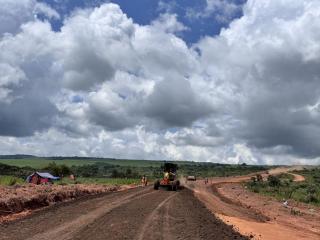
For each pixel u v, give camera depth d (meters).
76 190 32.47
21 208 22.02
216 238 14.59
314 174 125.25
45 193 26.59
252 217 24.84
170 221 18.00
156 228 15.81
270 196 44.44
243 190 56.09
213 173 156.38
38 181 67.31
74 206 23.30
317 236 18.95
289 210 30.36
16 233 13.98
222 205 31.20
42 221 16.92
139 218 18.48
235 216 24.27
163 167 46.62
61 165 109.81
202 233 15.35
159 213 20.81
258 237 16.62
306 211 30.17
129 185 57.97
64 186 35.66
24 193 25.28
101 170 155.00
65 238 13.09
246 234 16.98
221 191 52.38
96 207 22.86
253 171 171.88
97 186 43.50
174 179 45.97
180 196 35.31
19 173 102.50
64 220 17.23
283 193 46.12
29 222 16.61
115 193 35.88
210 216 21.41
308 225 22.92
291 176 114.25
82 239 12.98
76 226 15.60
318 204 35.78
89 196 31.19
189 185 64.62
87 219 17.67
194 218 19.69
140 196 32.78
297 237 18.03
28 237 13.21
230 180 99.31
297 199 39.59
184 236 14.46
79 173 124.56
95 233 14.16
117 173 118.19
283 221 24.09
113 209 21.97
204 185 67.88
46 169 108.56
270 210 29.88
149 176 112.00
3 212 20.27
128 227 15.74
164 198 31.59
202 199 35.03
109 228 15.34
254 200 38.75
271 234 18.03
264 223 22.31
